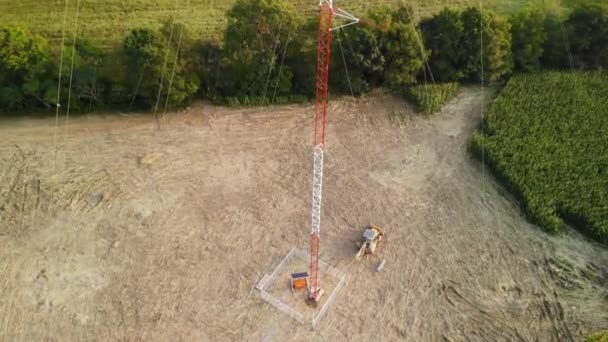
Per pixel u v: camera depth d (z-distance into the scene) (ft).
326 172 171.42
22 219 154.30
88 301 137.69
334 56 187.62
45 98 178.70
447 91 194.49
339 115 189.67
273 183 167.73
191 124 184.14
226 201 162.20
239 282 142.92
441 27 192.54
